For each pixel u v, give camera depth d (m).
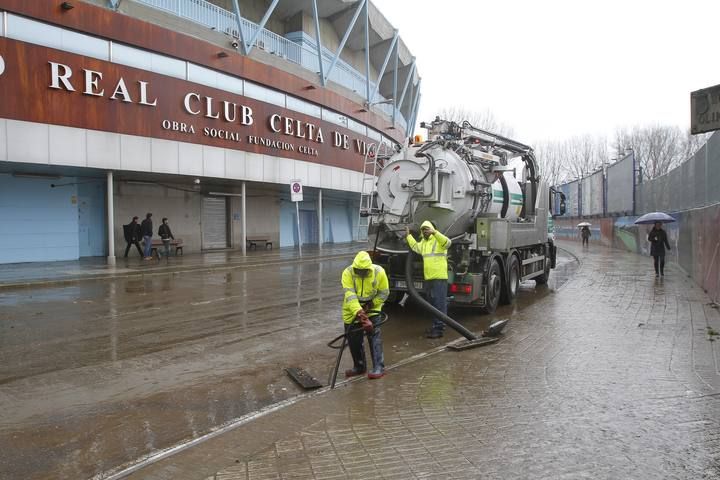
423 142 10.80
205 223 26.86
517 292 12.63
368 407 5.02
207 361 7.14
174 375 6.50
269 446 4.19
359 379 6.02
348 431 4.45
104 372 6.58
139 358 7.23
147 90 19.27
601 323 8.97
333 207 38.22
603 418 4.60
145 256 21.30
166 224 21.70
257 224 30.00
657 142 62.97
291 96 26.69
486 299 10.42
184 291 13.69
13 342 8.05
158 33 19.55
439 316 8.15
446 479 3.58
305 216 35.28
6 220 18.75
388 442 4.21
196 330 9.02
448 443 4.16
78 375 6.45
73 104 17.11
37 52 16.20
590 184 43.72
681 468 3.67
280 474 3.72
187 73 20.84
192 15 23.25
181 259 21.91
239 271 18.97
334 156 30.38
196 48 21.00
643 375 5.87
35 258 19.52
